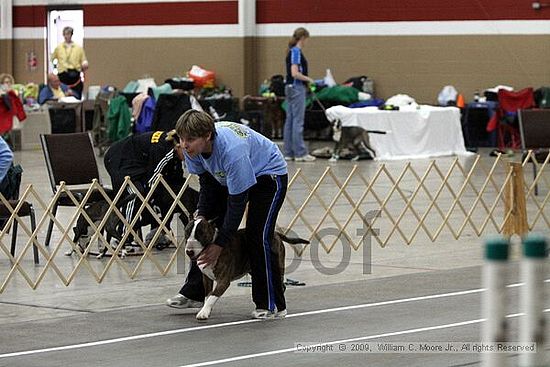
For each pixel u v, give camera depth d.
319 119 74.56
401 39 81.12
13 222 31.67
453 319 24.30
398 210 43.28
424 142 67.50
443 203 45.47
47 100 76.06
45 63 96.31
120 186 32.72
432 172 57.84
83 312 25.39
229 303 26.28
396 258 33.16
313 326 23.62
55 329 23.47
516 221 37.72
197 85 86.56
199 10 88.56
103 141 71.38
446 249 34.97
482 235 37.94
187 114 23.02
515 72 77.25
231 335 22.77
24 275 28.48
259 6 86.50
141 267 31.56
